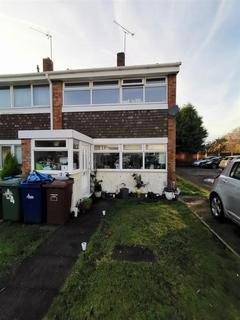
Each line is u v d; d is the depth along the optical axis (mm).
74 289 2709
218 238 4340
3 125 9688
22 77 9141
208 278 2961
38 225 5234
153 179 8773
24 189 5371
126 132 8898
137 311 2295
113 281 2822
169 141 8656
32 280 2928
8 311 2348
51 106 9242
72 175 6156
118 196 8578
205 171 19703
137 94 8891
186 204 7254
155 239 4250
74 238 4418
